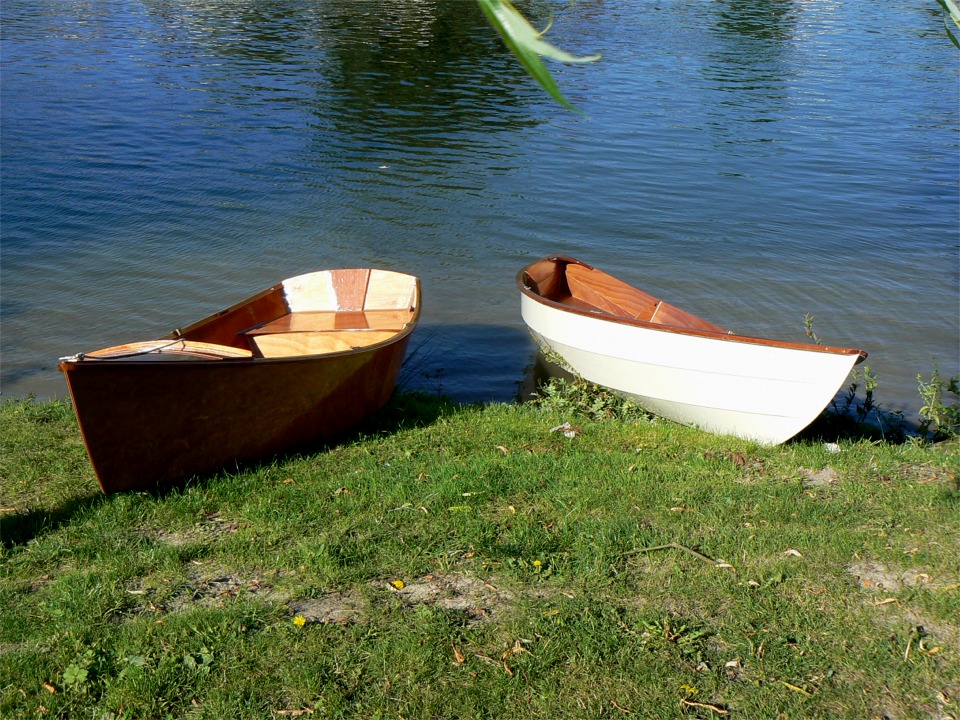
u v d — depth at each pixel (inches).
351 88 1012.5
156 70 1088.8
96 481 239.5
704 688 156.3
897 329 440.1
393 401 322.3
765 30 1600.6
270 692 154.6
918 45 1496.1
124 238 544.1
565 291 417.7
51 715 147.9
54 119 840.9
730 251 554.3
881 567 194.1
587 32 1475.1
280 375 251.4
